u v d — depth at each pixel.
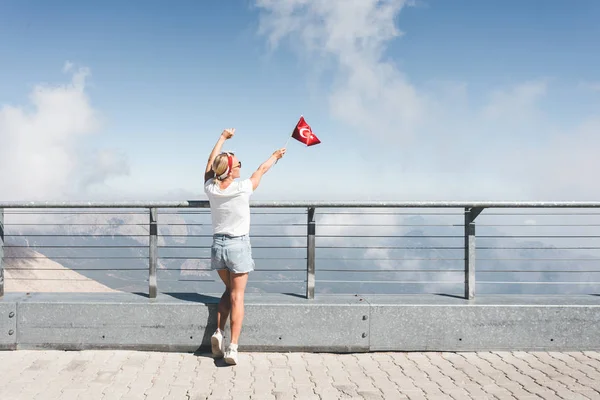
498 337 4.58
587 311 4.60
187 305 4.53
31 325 4.51
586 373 4.06
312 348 4.53
